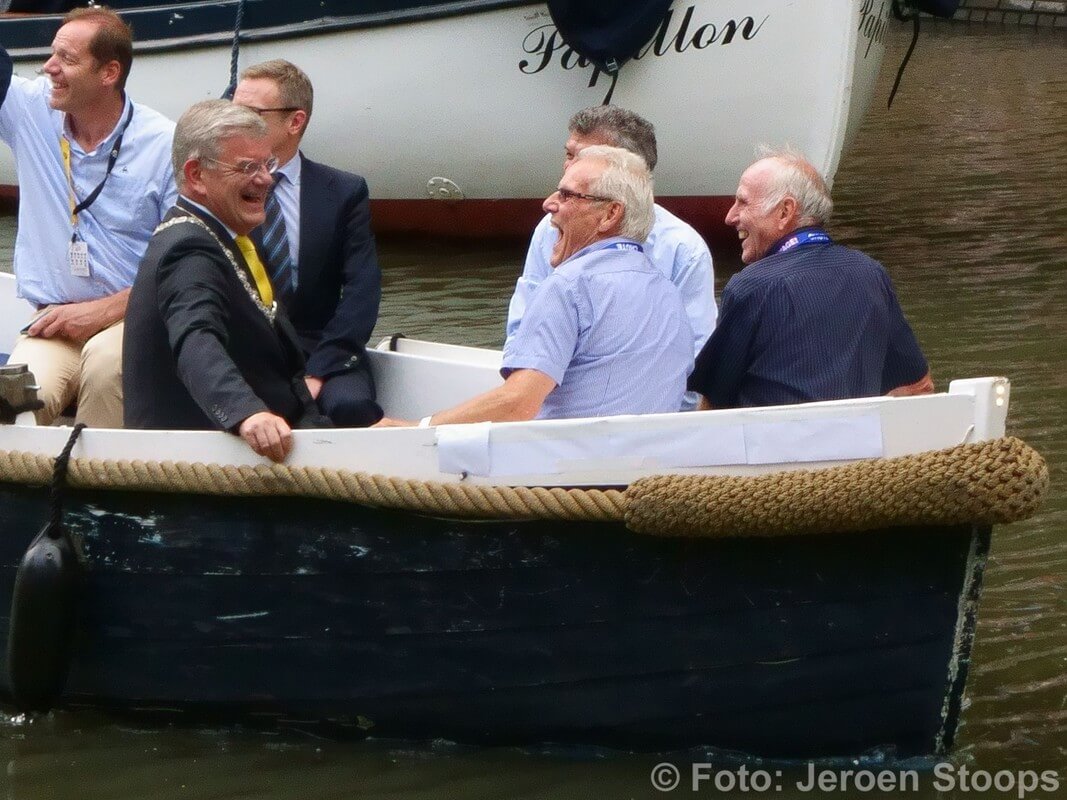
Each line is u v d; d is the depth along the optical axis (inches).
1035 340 653.3
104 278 431.5
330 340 421.7
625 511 316.5
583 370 339.9
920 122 1272.1
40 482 351.6
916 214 925.8
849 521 311.0
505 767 348.8
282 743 364.5
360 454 330.6
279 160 424.5
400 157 830.5
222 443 336.8
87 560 357.4
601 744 348.2
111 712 375.6
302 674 354.6
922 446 314.8
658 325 342.3
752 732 340.2
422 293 753.0
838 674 331.0
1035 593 431.2
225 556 347.3
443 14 785.6
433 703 350.3
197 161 343.0
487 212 850.8
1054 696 377.1
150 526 349.4
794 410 315.9
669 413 323.3
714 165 804.0
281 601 348.2
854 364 342.0
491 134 811.4
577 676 339.6
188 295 335.0
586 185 340.5
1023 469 306.3
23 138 430.3
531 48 786.8
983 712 369.7
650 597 329.4
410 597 340.2
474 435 324.2
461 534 331.0
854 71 794.8
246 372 351.3
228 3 804.0
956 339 658.2
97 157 424.2
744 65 773.3
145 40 820.0
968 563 319.3
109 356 403.5
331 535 338.6
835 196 982.4
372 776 347.9
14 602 352.8
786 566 323.6
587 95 791.1
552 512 320.2
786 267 343.9
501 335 672.4
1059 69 1601.9
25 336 437.1
